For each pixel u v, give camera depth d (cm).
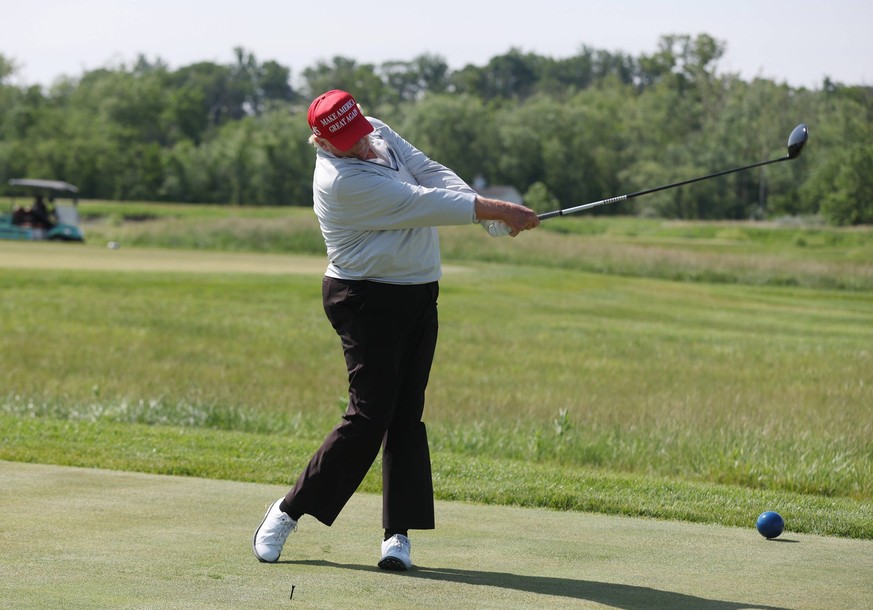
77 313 7275
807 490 2339
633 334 7462
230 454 2388
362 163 1325
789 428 3209
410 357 1386
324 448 1356
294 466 2231
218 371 5006
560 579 1255
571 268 13350
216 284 9156
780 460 2616
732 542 1533
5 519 1522
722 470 2475
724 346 6838
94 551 1327
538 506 1872
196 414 3347
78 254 11825
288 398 4038
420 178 1427
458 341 6744
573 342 6869
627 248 14075
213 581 1184
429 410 3703
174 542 1403
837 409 3759
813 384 4934
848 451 2791
